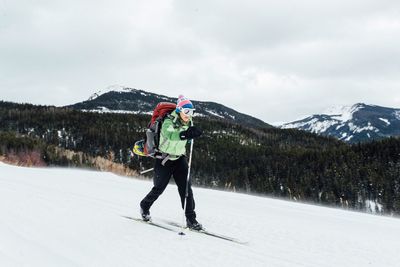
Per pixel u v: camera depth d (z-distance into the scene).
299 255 4.61
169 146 5.55
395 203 26.39
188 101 5.43
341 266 4.31
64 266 3.46
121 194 8.52
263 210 8.66
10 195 6.79
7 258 3.50
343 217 9.04
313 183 33.84
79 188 9.00
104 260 3.78
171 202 8.12
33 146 34.84
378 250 5.20
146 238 4.74
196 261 3.99
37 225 4.85
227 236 5.37
